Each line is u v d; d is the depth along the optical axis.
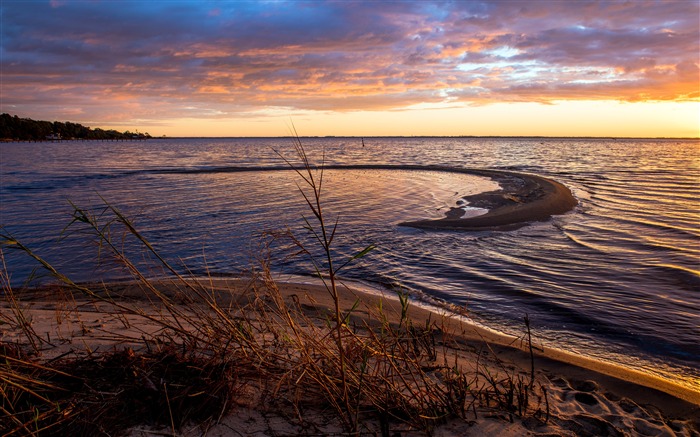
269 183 26.06
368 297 7.38
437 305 7.09
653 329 6.19
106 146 111.31
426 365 3.80
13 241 2.70
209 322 3.29
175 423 2.59
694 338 5.89
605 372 4.58
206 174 32.03
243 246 10.91
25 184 24.70
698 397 4.20
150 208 16.48
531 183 25.61
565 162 48.03
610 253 10.40
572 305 7.10
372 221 14.62
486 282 8.31
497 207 17.70
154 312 5.39
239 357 3.07
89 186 24.00
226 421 2.66
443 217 15.52
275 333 3.37
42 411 2.53
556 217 15.25
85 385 2.68
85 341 3.92
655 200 19.28
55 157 54.59
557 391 3.91
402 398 2.86
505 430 2.87
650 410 3.80
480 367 4.24
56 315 4.88
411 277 8.63
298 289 7.61
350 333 3.05
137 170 35.06
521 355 4.90
